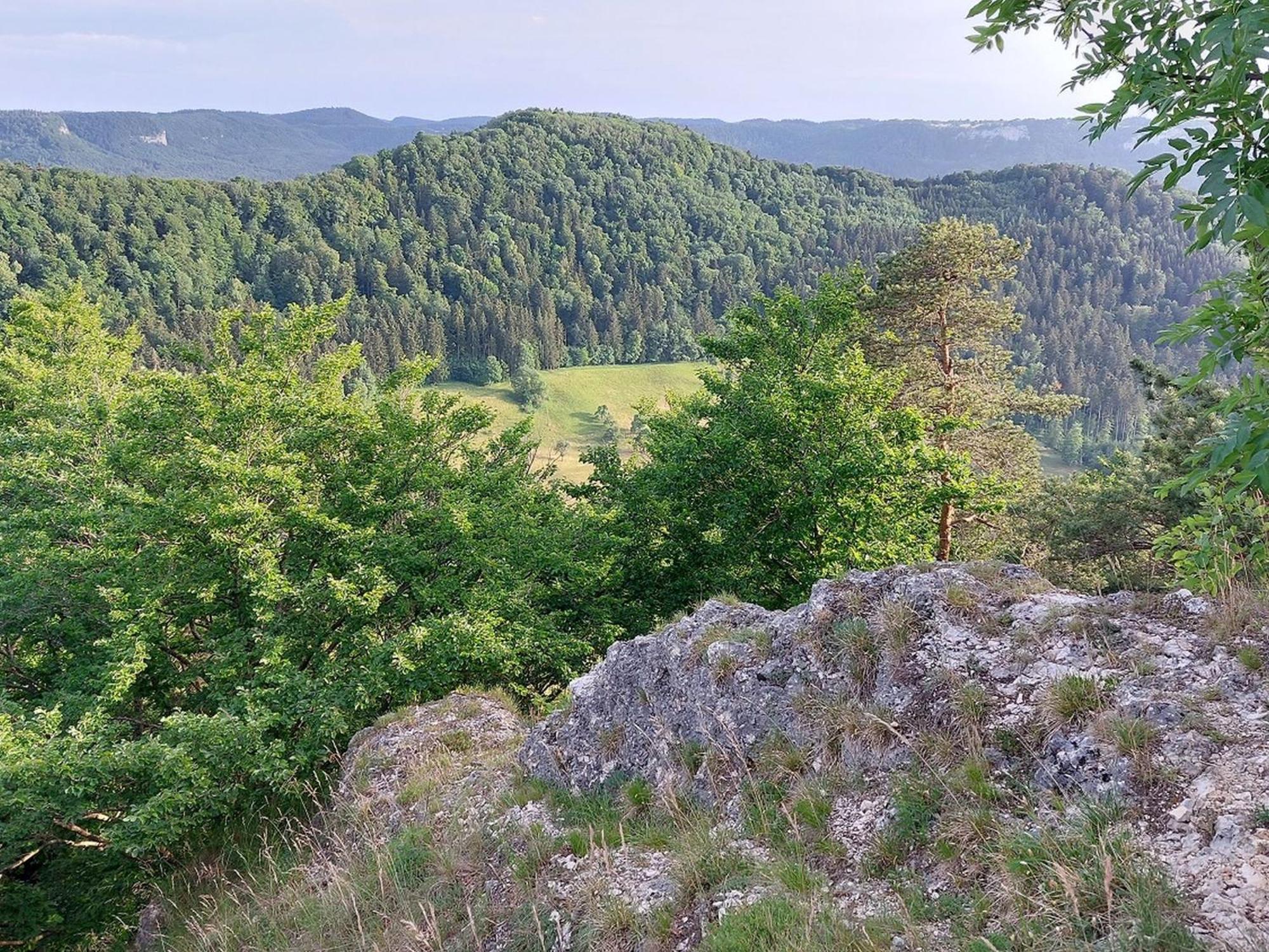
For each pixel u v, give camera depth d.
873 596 6.39
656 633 8.03
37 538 14.59
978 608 5.85
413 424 16.67
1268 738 3.98
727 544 17.69
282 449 15.46
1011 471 25.73
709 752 6.32
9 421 22.48
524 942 5.48
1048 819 4.16
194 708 13.89
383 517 15.73
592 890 5.56
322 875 7.92
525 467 20.50
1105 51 3.49
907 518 17.84
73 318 26.05
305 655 14.01
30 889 10.95
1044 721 4.67
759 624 7.19
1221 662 4.61
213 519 13.12
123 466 16.36
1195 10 3.06
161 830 9.24
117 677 11.30
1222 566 5.30
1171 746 4.12
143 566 13.77
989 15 3.75
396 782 9.09
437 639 12.60
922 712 5.30
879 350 26.38
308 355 19.64
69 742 9.70
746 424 17.80
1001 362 26.58
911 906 4.14
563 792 7.29
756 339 21.50
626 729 7.30
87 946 11.14
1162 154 3.01
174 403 15.66
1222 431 3.62
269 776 9.99
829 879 4.66
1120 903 3.43
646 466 21.11
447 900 6.41
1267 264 3.57
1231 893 3.29
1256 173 2.72
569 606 17.86
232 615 14.51
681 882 5.19
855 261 22.05
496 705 10.91
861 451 16.08
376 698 12.45
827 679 6.07
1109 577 16.58
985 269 25.25
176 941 8.48
